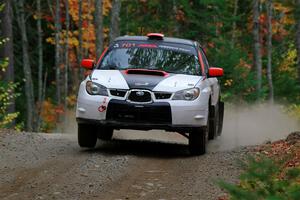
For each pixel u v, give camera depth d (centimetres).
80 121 2314
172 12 6838
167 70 2433
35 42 7738
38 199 1631
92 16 7706
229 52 5700
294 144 2202
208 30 6431
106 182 1822
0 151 2319
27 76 6331
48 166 2048
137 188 1756
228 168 2005
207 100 2333
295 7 5322
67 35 6825
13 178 1878
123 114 2259
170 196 1667
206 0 6184
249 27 8169
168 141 3158
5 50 5234
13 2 7231
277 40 8081
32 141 2569
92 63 2475
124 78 2306
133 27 7112
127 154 2330
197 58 2516
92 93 2294
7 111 5044
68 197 1652
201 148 2328
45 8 7725
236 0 7688
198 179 1870
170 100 2253
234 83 5603
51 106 6962
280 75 7419
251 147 2356
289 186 1262
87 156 2245
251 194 1188
